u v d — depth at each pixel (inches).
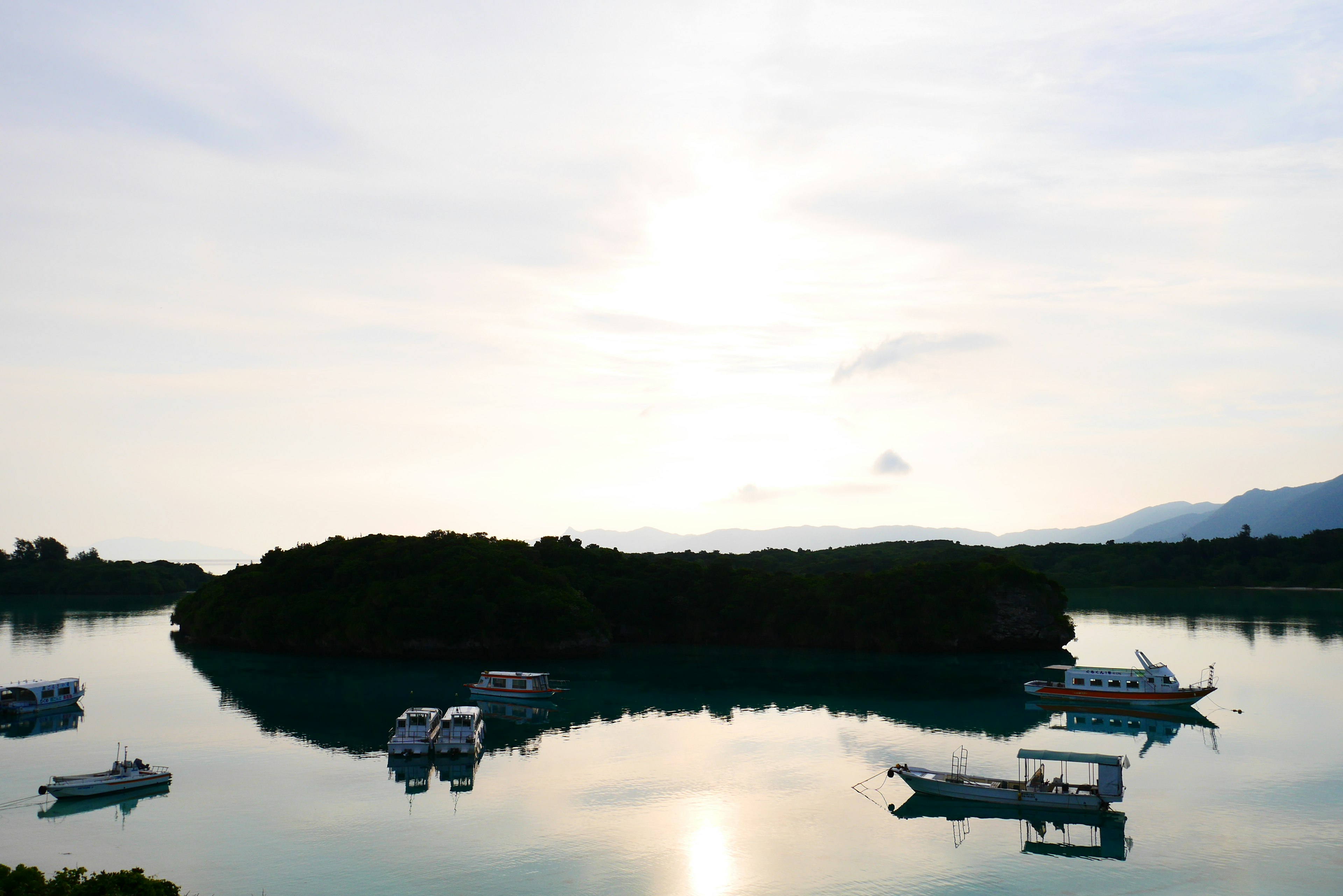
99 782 2827.3
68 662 5989.2
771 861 2320.4
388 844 2422.5
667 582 7642.7
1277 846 2417.6
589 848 2400.3
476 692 4739.2
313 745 3533.5
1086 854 2362.2
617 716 4180.6
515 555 7062.0
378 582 6624.0
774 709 4360.2
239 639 6747.1
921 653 6550.2
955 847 2420.0
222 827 2549.2
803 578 7524.6
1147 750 3476.9
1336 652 6220.5
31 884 1448.1
